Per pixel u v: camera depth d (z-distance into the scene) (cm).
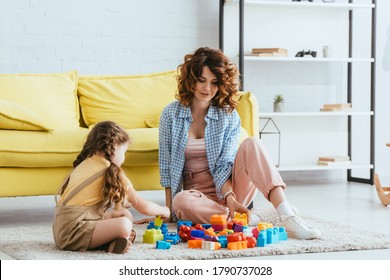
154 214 339
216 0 619
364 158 670
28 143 400
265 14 632
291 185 615
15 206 517
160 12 605
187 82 379
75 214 312
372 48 627
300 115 607
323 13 650
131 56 599
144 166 427
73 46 584
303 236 338
